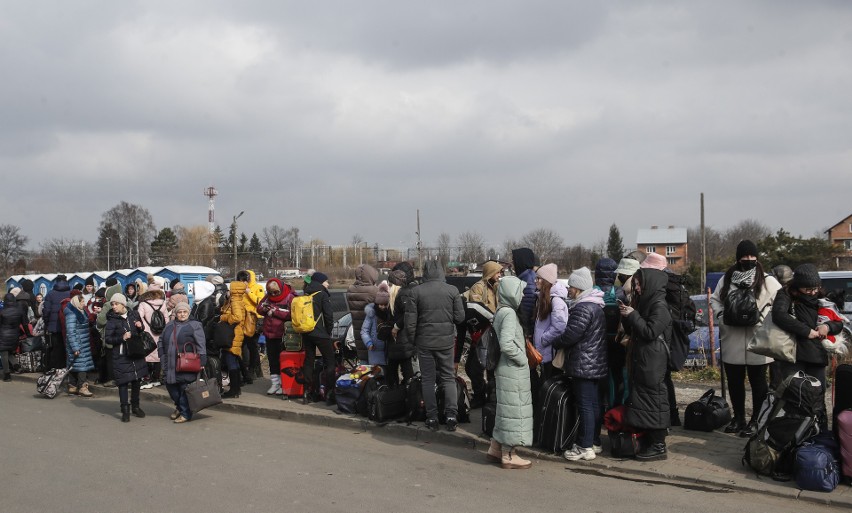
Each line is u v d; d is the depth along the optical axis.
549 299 7.42
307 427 9.32
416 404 8.73
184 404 9.83
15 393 12.96
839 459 5.98
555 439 7.11
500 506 5.78
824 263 36.44
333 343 10.48
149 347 10.34
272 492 6.24
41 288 28.70
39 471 7.09
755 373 7.52
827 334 6.46
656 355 6.68
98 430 9.30
